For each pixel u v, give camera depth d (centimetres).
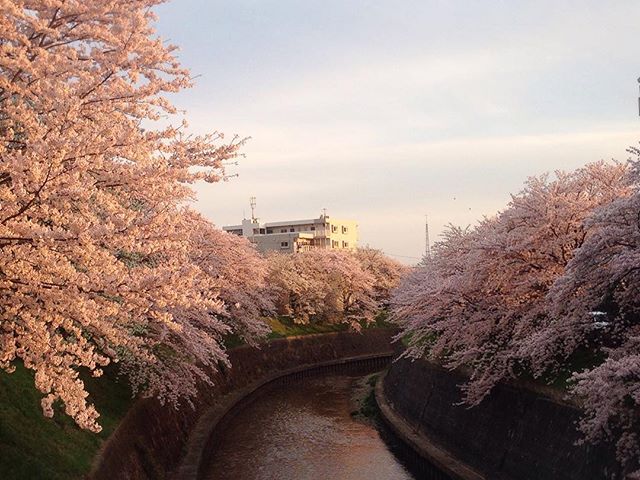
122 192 901
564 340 1178
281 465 1805
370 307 4738
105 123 821
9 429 908
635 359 852
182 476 1455
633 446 934
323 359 4103
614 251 1011
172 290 738
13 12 716
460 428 1650
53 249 697
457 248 1781
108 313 732
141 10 906
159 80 895
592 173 1452
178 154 907
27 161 664
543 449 1230
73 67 807
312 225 8156
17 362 1155
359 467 1794
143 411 1491
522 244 1338
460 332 1538
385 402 2562
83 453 1035
